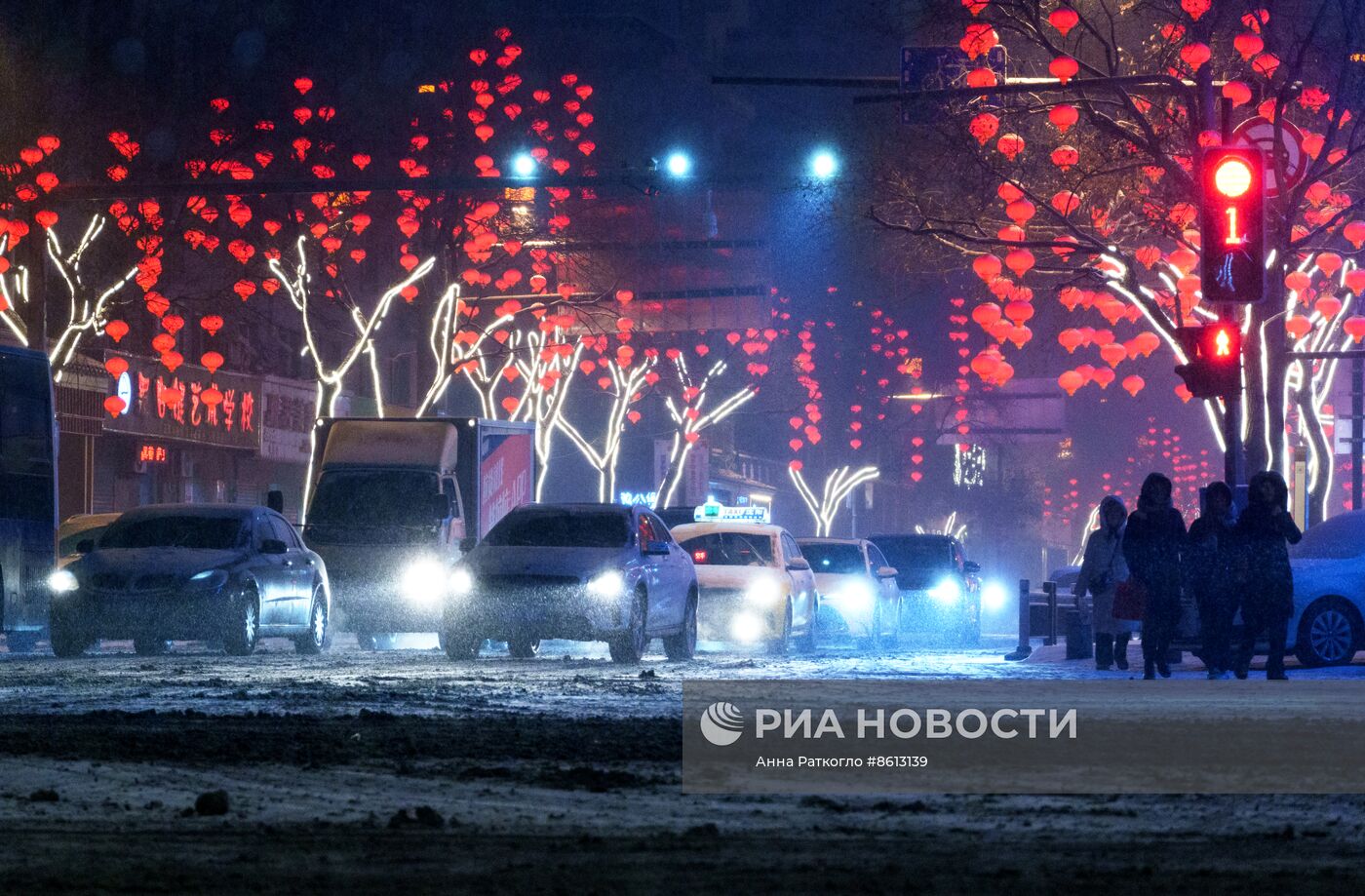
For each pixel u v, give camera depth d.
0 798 24.55
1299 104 89.56
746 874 17.73
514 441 93.75
